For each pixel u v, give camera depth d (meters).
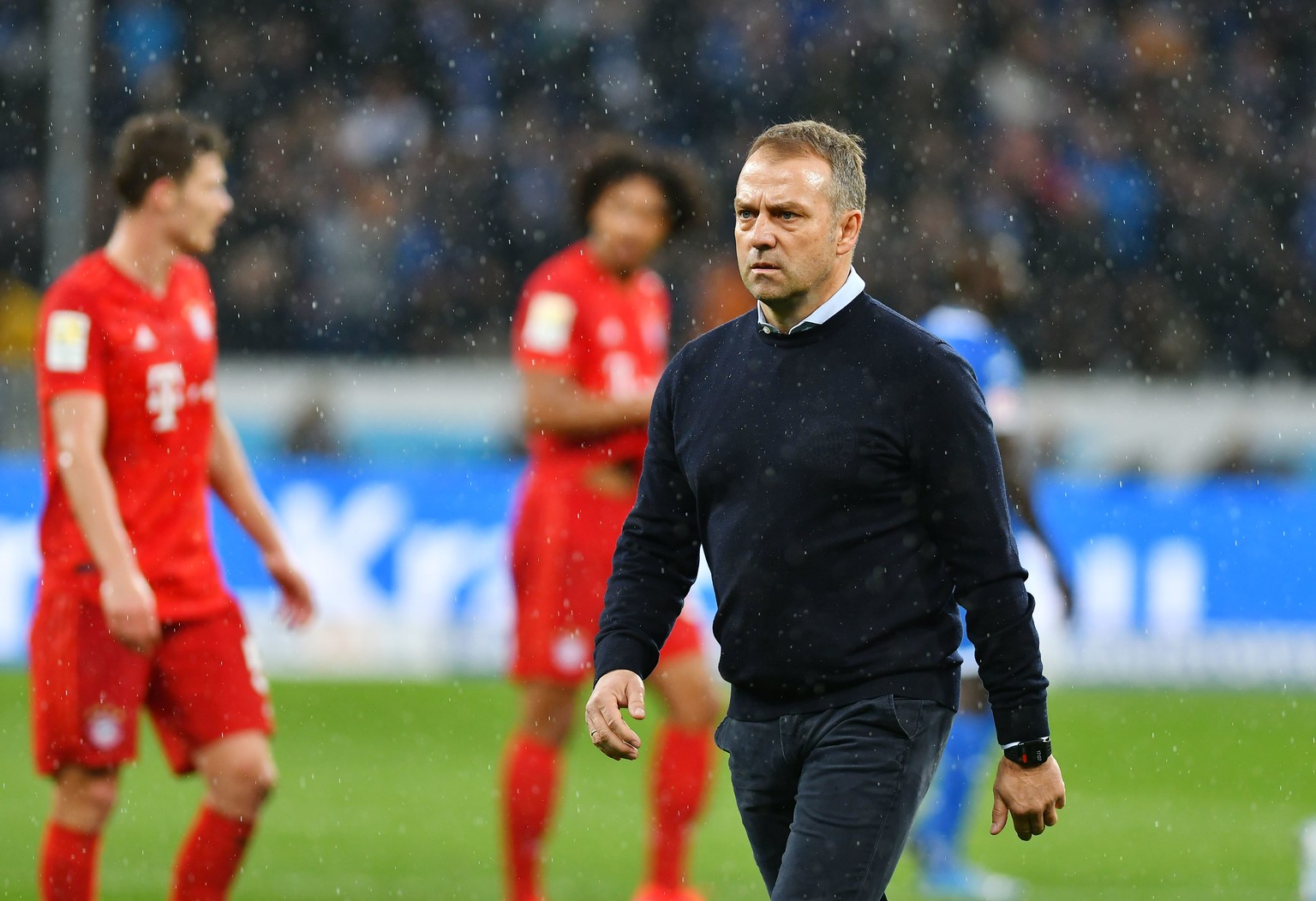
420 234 59.38
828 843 10.84
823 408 11.19
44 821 24.09
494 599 39.00
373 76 63.06
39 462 38.50
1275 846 24.14
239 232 58.66
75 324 15.26
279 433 47.28
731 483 11.48
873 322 11.33
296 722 33.38
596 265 20.05
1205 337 59.84
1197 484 46.84
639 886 21.17
